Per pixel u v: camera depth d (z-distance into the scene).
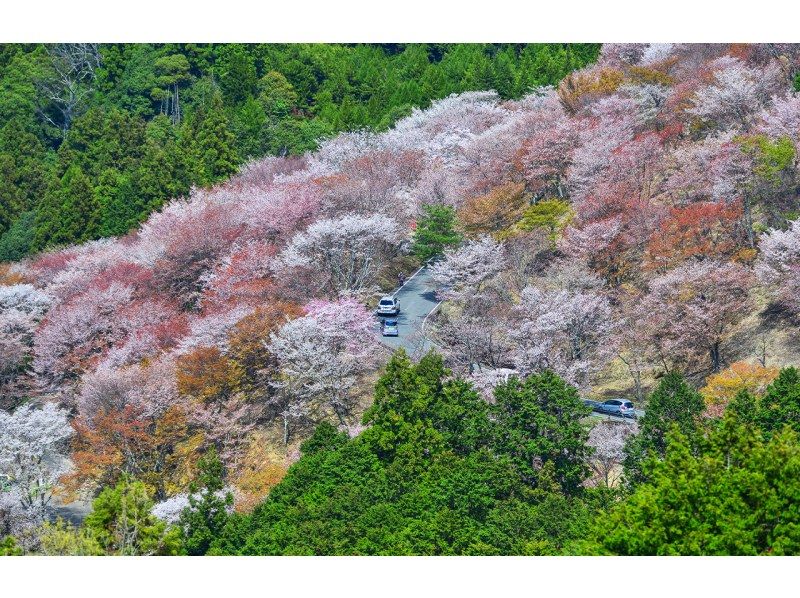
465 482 40.47
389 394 47.06
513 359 53.12
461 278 63.53
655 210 61.72
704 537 32.47
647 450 41.19
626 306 57.75
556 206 67.75
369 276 68.56
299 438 54.03
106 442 52.34
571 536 37.75
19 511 49.50
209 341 57.91
